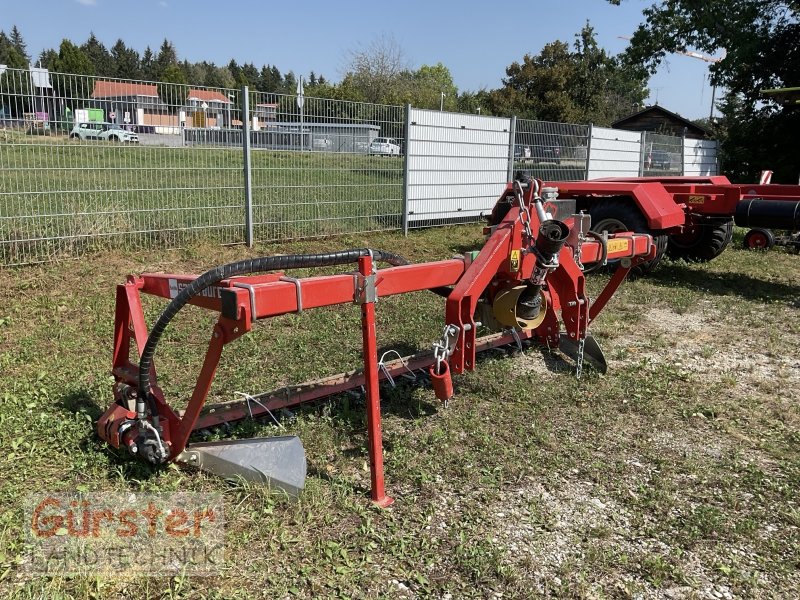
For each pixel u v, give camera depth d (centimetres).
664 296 688
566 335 470
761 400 420
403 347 491
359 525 267
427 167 1004
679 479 319
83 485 281
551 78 3994
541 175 1230
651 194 734
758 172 1791
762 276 809
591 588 238
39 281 603
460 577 240
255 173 804
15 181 617
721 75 1891
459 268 339
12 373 409
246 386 403
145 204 721
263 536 255
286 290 254
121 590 224
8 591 218
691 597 234
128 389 311
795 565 256
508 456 331
